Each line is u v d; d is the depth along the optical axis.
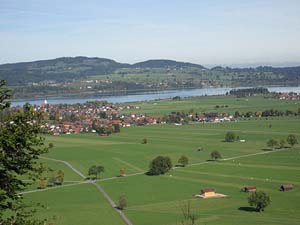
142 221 105.75
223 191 138.75
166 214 112.38
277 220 103.81
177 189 143.12
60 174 153.75
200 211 114.62
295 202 122.19
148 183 153.00
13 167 24.61
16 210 25.03
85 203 126.00
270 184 146.50
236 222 102.62
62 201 128.38
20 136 24.64
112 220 107.56
